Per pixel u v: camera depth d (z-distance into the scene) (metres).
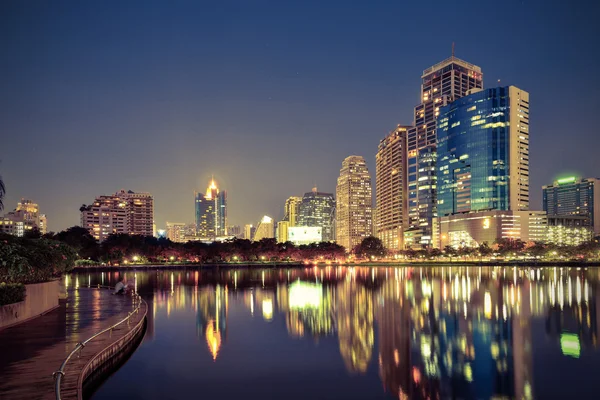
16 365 28.30
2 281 45.12
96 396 28.44
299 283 115.44
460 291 90.69
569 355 37.88
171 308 65.19
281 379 31.78
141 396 28.41
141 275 160.25
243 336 45.28
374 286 104.44
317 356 37.59
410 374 32.91
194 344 41.62
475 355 37.97
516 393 29.11
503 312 60.62
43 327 40.56
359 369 34.16
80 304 57.31
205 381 31.34
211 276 152.00
